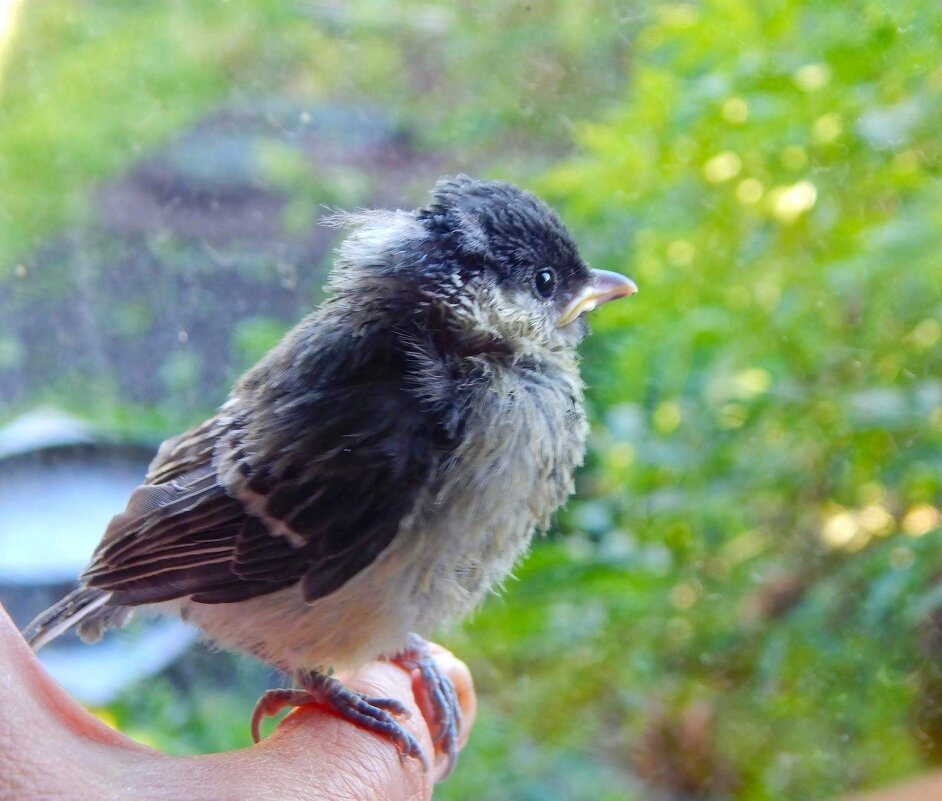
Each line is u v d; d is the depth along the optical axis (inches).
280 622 10.1
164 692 12.9
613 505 12.7
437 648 11.1
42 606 12.4
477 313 10.1
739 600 11.9
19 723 9.0
